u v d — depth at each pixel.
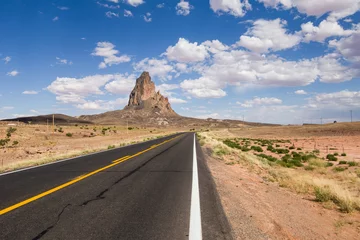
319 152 33.62
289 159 24.23
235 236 4.88
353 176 14.80
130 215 5.84
